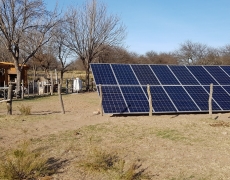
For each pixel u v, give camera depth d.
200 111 11.92
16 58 23.27
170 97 12.56
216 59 52.09
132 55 52.97
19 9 23.30
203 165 5.99
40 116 11.76
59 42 32.69
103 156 6.21
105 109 11.48
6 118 11.06
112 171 5.63
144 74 14.23
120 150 7.01
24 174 5.28
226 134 8.47
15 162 5.84
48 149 7.08
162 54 59.47
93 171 5.61
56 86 28.97
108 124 9.98
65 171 5.66
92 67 14.20
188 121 10.31
